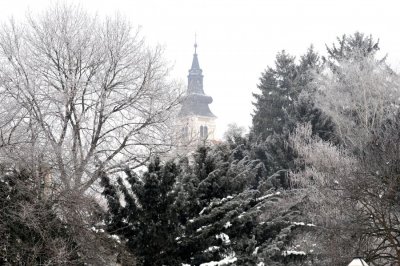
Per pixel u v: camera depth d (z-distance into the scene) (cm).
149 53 4062
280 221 2792
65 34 3859
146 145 3838
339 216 3466
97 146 3797
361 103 5438
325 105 5628
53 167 2455
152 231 2381
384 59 6519
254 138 5716
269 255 2542
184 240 2497
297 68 7044
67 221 2150
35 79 3762
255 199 2880
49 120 3688
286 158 4678
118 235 2403
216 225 2514
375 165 3488
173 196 2406
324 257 3192
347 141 5238
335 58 7169
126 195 2438
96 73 3881
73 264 2100
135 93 3962
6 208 2064
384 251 3669
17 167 2191
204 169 2791
